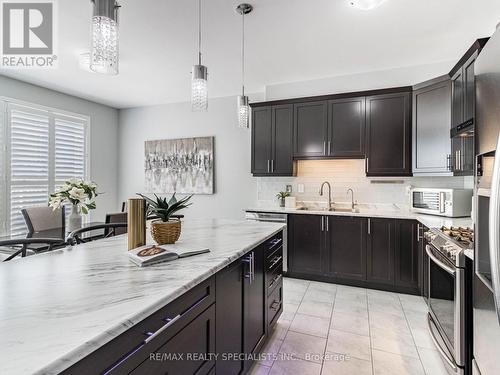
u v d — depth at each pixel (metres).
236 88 4.23
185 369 1.06
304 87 3.91
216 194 4.68
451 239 1.83
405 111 3.20
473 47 2.25
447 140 2.83
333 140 3.50
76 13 2.32
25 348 0.62
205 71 1.96
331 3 2.17
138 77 3.75
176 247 1.49
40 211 3.11
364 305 2.76
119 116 5.37
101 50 1.34
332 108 3.51
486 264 1.25
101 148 5.03
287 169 3.74
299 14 2.32
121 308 0.82
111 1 1.35
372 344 2.09
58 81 3.87
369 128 3.34
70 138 4.49
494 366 1.23
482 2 2.16
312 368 1.83
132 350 0.81
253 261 1.73
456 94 2.67
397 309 2.67
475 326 1.44
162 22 2.45
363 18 2.38
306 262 3.45
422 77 3.34
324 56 3.12
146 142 5.13
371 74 3.57
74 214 2.62
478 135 1.33
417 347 2.05
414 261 2.96
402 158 3.21
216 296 1.30
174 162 4.92
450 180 3.24
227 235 1.89
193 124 4.82
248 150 4.48
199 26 2.51
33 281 1.03
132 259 1.29
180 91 4.34
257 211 3.66
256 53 3.05
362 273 3.19
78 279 1.05
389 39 2.74
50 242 2.13
